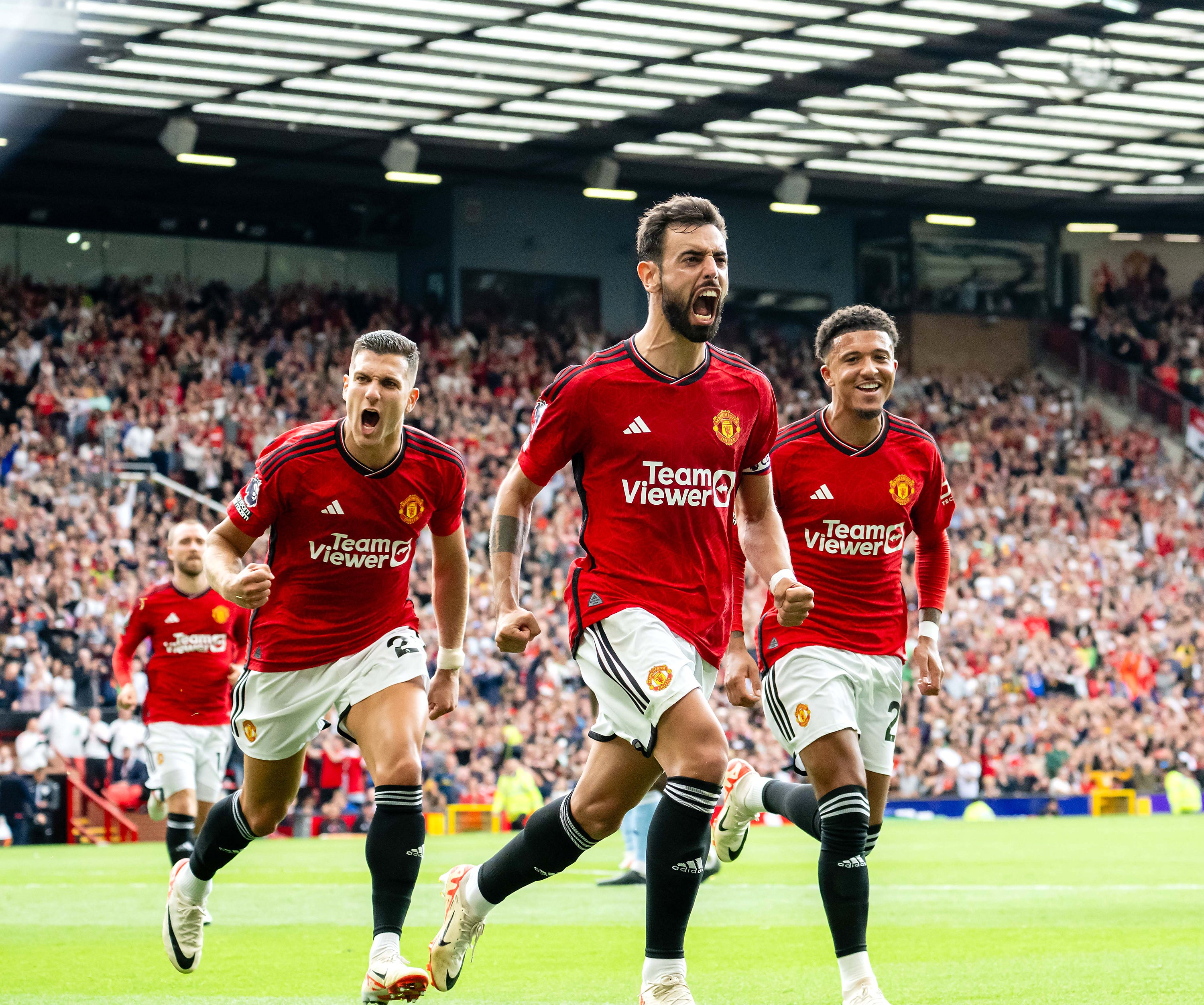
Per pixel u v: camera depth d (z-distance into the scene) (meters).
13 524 36.44
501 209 51.84
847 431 9.35
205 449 41.56
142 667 34.22
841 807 8.08
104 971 10.06
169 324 45.34
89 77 38.22
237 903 15.60
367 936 12.23
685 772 6.84
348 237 50.75
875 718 9.34
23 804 31.20
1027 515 49.62
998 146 47.72
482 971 9.96
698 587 7.29
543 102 42.03
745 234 55.44
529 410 48.75
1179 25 38.47
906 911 14.01
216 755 15.30
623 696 7.11
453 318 50.78
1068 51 39.88
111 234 47.72
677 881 6.82
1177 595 48.16
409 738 7.78
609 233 53.53
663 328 7.36
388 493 8.01
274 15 35.19
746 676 8.54
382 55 38.00
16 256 46.47
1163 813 39.69
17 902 15.81
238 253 49.44
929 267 56.19
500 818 33.94
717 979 9.38
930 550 9.99
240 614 15.24
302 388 45.38
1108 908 14.11
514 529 7.47
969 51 39.69
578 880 18.30
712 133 45.34
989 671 42.25
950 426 53.03
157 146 43.88
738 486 7.86
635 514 7.25
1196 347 57.88
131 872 21.27
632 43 38.34
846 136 46.22
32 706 32.72
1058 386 56.31
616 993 8.82
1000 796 39.97
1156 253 59.00
